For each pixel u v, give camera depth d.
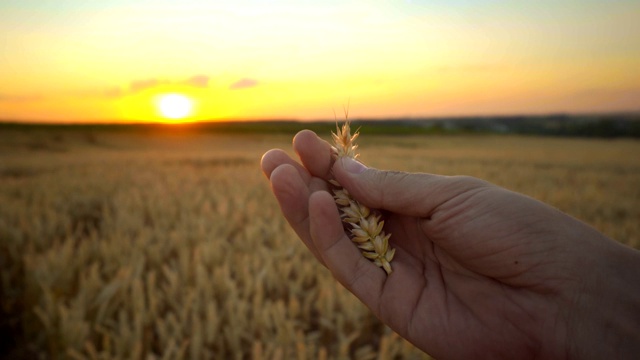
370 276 0.23
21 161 2.71
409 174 0.23
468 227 0.21
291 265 0.61
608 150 5.04
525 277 0.20
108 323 0.44
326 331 0.48
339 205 0.24
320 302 0.50
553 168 2.88
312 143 0.25
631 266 0.19
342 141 0.25
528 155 4.14
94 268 0.51
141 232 0.74
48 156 3.28
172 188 1.43
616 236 0.96
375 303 0.23
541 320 0.20
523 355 0.21
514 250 0.20
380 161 3.11
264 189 1.51
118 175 1.90
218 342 0.43
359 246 0.23
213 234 0.75
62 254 0.57
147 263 0.67
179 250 0.69
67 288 0.52
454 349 0.22
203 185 1.67
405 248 0.25
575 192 1.66
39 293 0.49
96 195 1.35
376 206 0.24
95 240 0.70
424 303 0.23
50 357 0.43
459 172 2.44
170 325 0.46
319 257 0.24
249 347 0.44
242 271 0.59
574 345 0.19
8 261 0.65
